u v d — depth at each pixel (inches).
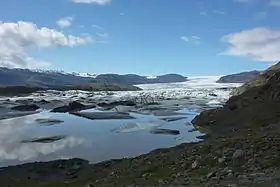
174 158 1187.9
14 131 3127.5
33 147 2365.9
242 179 702.5
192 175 880.3
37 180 1440.7
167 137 2610.7
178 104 5831.7
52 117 4306.1
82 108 5349.4
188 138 2476.6
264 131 1567.4
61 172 1604.3
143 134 2819.9
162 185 781.9
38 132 3053.6
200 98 7303.2
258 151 983.6
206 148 1174.3
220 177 760.3
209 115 3051.2
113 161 1653.5
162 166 1130.7
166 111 4697.3
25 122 3826.3
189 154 1178.0
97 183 1091.3
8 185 1331.2
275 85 2861.7
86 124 3587.6
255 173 754.8
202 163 1009.5
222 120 2723.9
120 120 3885.3
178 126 3166.8
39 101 6496.1
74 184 1235.2
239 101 2972.4
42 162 1803.6
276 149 976.3
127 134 2849.4
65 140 2625.5
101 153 2102.6
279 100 2598.4
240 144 1102.4
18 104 5915.4
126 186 875.4
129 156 1975.9
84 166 1694.1
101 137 2733.8
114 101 6520.7
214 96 7834.6
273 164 846.5
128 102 6146.7
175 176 920.9
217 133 2407.7
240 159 943.0
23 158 2021.4
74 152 2161.7
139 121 3732.8
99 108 5433.1
